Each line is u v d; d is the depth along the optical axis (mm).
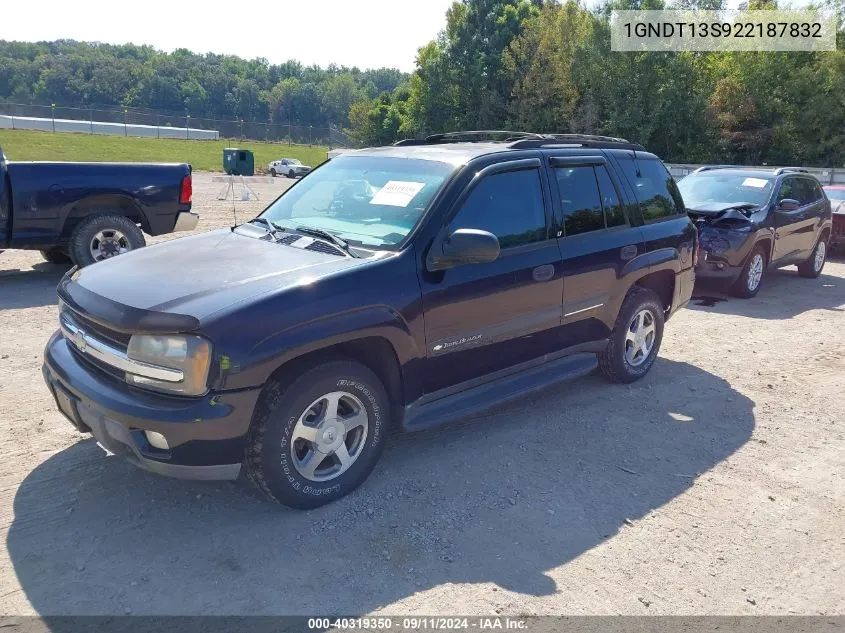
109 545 3260
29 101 133125
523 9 48750
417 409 4012
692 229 6152
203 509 3596
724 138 35312
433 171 4305
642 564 3291
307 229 4258
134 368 3199
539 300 4555
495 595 3014
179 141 66750
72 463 4035
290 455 3420
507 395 4453
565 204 4840
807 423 5160
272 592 2973
